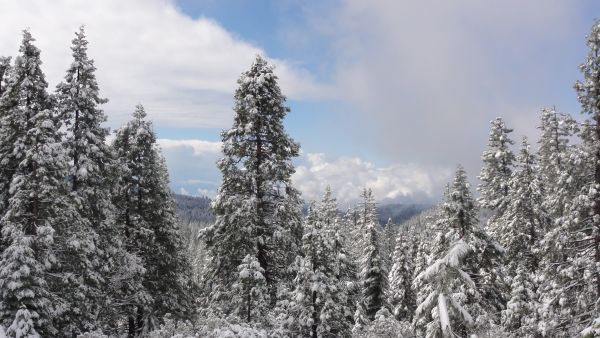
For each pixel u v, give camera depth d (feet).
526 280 71.61
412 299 126.11
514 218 85.76
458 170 73.20
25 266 50.75
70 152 64.69
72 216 61.21
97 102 68.13
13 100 59.67
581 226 58.54
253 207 62.08
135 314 75.10
